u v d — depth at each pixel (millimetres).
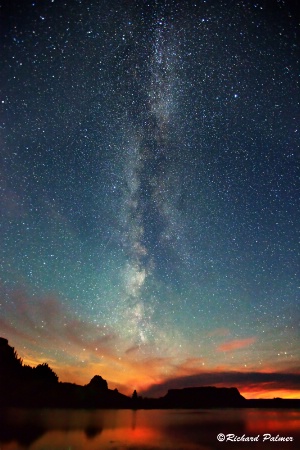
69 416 26406
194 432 18297
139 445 14086
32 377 46688
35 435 15797
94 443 14188
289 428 20359
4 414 26109
